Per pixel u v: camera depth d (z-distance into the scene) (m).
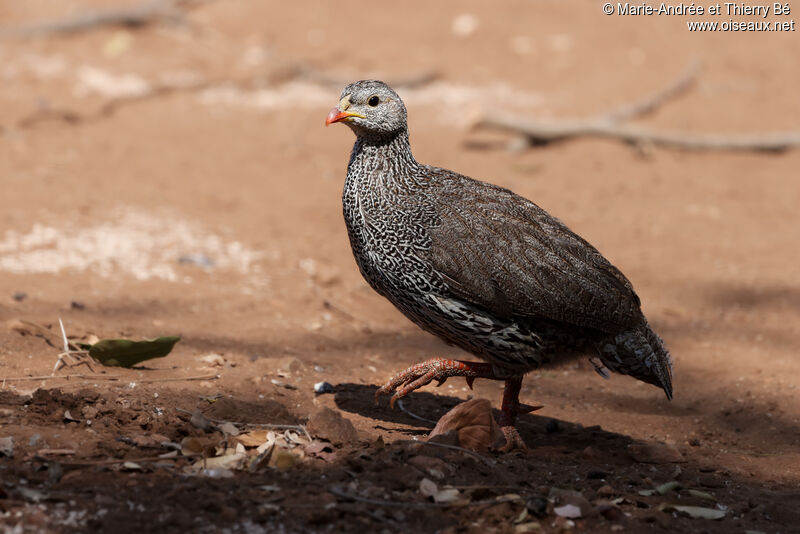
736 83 23.83
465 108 21.75
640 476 7.67
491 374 8.37
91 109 19.86
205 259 13.19
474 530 6.41
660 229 15.73
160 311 11.10
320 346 10.59
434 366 8.27
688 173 18.47
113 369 8.84
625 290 8.28
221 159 17.91
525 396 9.98
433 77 23.44
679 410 9.84
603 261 8.34
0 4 26.19
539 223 8.34
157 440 7.29
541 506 6.62
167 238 13.82
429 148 19.11
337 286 12.93
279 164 17.98
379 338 11.27
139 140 18.45
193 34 25.31
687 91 23.22
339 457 7.35
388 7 28.28
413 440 7.79
